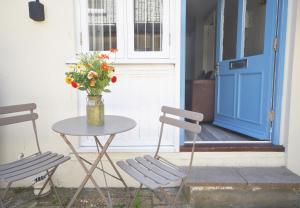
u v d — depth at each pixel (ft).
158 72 7.64
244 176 7.01
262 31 8.38
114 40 7.72
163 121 6.34
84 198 7.09
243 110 9.30
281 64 7.68
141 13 7.66
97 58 5.34
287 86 7.70
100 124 5.49
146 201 6.93
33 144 7.60
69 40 7.23
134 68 7.59
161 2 7.63
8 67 7.29
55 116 7.51
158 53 7.75
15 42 7.19
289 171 7.46
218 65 11.16
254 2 8.73
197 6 17.35
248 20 9.09
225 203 6.64
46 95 7.42
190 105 12.68
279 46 7.66
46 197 7.13
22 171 5.26
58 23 7.16
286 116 7.77
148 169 5.54
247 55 9.21
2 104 7.40
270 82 7.98
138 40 7.75
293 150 7.75
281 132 7.94
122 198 7.10
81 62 5.32
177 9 7.33
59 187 7.69
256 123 8.64
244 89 9.22
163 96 7.75
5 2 7.02
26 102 7.43
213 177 6.92
